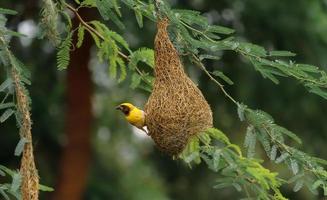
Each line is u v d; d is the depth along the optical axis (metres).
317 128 16.41
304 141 16.55
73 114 15.78
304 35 15.35
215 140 7.70
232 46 6.31
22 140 5.75
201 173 18.88
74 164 15.75
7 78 5.95
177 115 6.34
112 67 7.42
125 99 18.66
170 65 6.41
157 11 6.39
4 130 16.11
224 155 7.06
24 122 5.81
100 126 22.31
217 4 15.38
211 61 15.00
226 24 15.75
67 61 6.74
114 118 22.42
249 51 6.33
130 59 7.33
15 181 5.68
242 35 15.66
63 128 17.19
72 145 15.75
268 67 6.50
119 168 22.45
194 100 6.40
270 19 15.32
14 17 15.23
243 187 7.60
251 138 6.66
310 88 6.50
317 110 16.00
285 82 15.43
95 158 20.09
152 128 6.41
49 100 16.98
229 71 15.47
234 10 15.37
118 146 24.33
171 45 6.43
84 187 16.12
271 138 6.68
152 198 23.05
